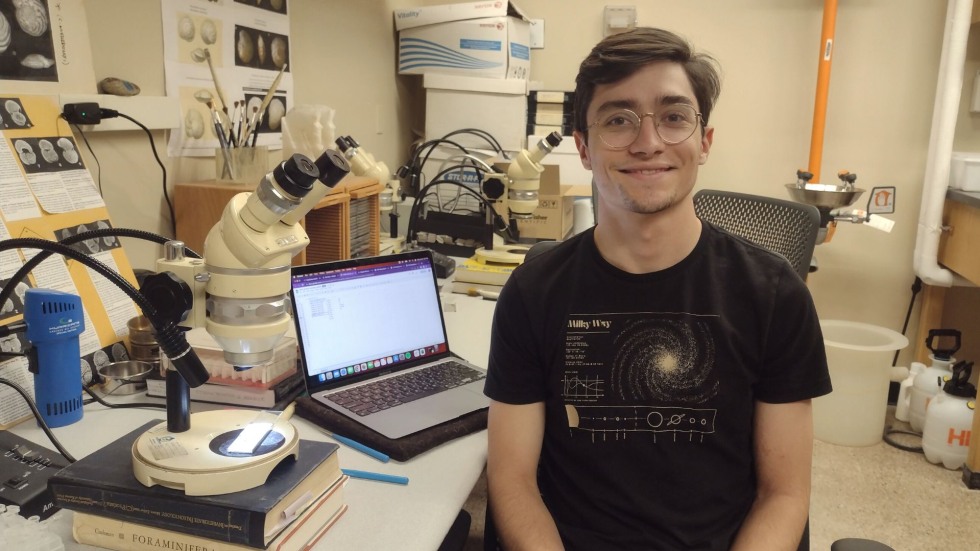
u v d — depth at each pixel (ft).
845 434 9.11
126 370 4.16
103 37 4.99
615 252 3.66
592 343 3.64
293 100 7.49
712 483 3.55
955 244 8.94
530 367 3.70
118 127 4.99
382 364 4.41
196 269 2.84
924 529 7.29
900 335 9.36
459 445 3.68
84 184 4.44
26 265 3.14
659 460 3.55
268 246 2.75
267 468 2.71
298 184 2.63
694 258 3.65
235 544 2.60
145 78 5.40
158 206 5.57
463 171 9.32
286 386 3.97
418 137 10.75
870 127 9.76
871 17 9.48
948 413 8.45
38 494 2.92
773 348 3.59
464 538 3.51
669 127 3.48
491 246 7.44
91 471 2.79
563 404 3.65
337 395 4.00
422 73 9.71
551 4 10.44
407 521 2.99
